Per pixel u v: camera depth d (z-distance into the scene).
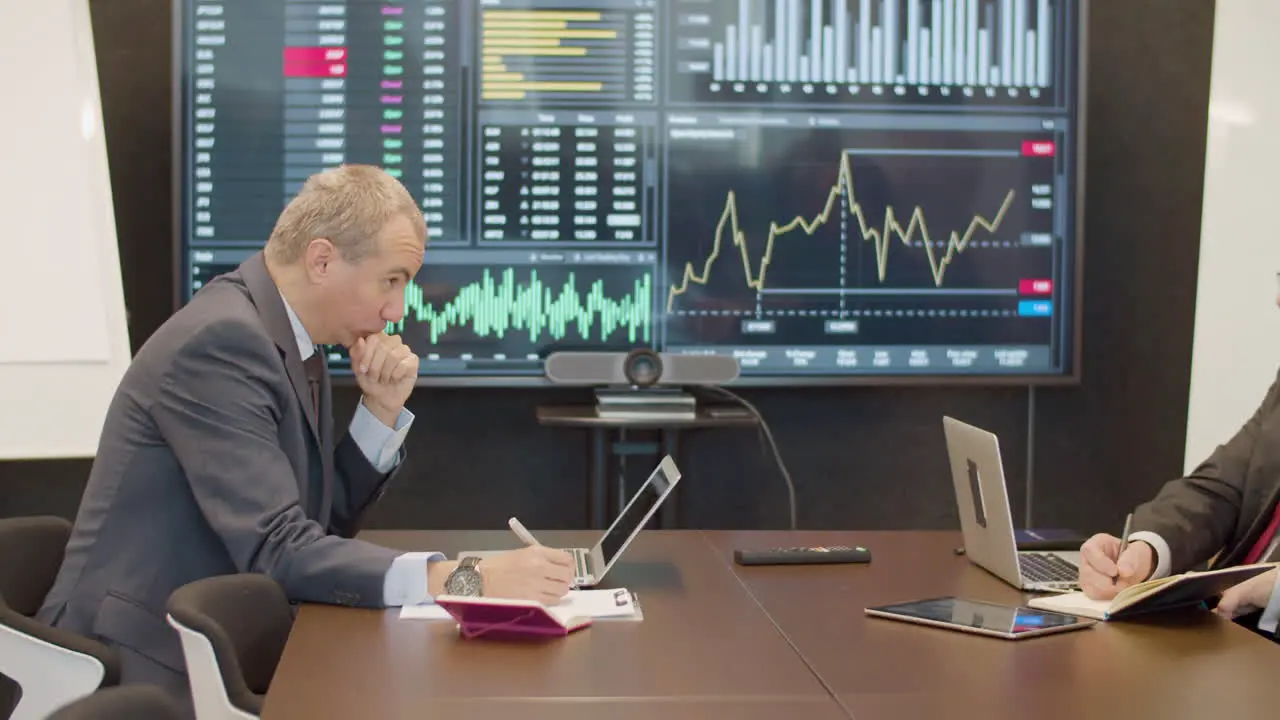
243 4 3.34
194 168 3.34
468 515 3.68
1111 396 3.80
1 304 3.14
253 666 1.63
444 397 3.65
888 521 3.78
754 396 3.72
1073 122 3.52
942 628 1.69
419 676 1.45
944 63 3.49
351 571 1.75
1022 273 3.53
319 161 3.36
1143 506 2.26
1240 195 3.43
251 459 1.82
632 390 3.37
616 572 2.03
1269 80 3.39
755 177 3.47
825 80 3.47
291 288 1.98
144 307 3.49
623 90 3.42
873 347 3.52
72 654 1.73
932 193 3.51
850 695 1.40
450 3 3.38
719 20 3.44
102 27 3.44
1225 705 1.37
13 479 3.50
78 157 3.15
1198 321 3.50
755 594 1.89
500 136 3.40
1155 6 3.72
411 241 2.00
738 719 1.31
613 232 3.44
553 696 1.38
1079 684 1.44
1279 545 2.20
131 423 1.88
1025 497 3.81
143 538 1.87
